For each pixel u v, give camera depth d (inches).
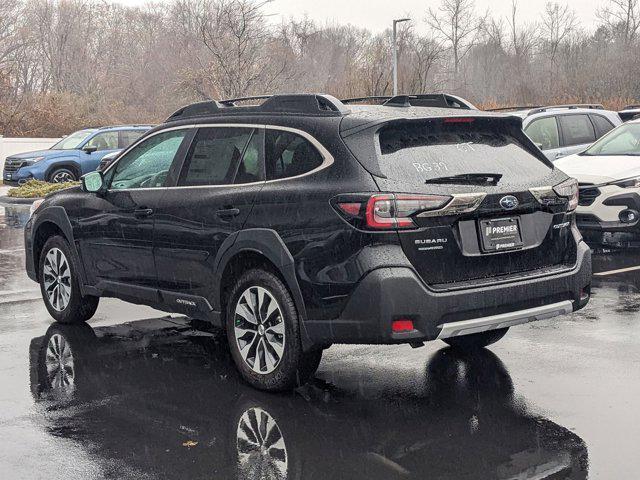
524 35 2439.7
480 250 209.8
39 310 335.6
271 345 221.9
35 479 170.7
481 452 180.9
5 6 2381.9
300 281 211.5
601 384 224.7
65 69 2456.9
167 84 1941.4
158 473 173.3
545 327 288.5
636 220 434.6
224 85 920.3
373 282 198.2
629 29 2285.9
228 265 234.8
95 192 280.4
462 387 225.6
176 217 249.1
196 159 251.6
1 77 1680.6
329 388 228.2
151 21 2559.1
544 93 1893.5
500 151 225.1
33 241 315.6
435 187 204.7
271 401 218.7
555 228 225.0
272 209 220.4
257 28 946.1
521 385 225.6
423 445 185.8
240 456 181.8
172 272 253.3
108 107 1866.4
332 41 2114.9
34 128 1626.5
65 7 2566.4
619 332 279.6
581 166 459.5
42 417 208.7
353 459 178.9
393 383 231.0
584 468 170.9
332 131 215.6
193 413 210.2
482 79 2351.1
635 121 503.2
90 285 291.1
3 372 248.4
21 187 853.2
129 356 264.8
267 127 233.3
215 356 264.1
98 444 190.1
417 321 199.9
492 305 207.8
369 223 199.9
